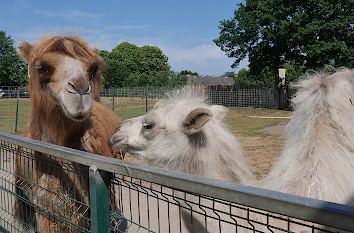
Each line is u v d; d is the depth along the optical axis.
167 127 3.09
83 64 3.21
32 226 3.45
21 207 3.74
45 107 3.25
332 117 2.81
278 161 3.09
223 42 28.81
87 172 2.62
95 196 1.94
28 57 3.44
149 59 84.94
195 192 1.51
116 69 57.78
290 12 26.42
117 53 81.94
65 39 3.26
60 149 2.25
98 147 3.60
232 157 2.93
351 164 2.68
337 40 24.47
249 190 1.33
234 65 29.94
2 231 3.81
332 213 1.12
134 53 83.38
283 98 26.20
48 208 3.11
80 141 3.47
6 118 16.02
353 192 2.56
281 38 26.19
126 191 5.64
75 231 3.12
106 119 4.15
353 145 2.77
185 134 2.99
